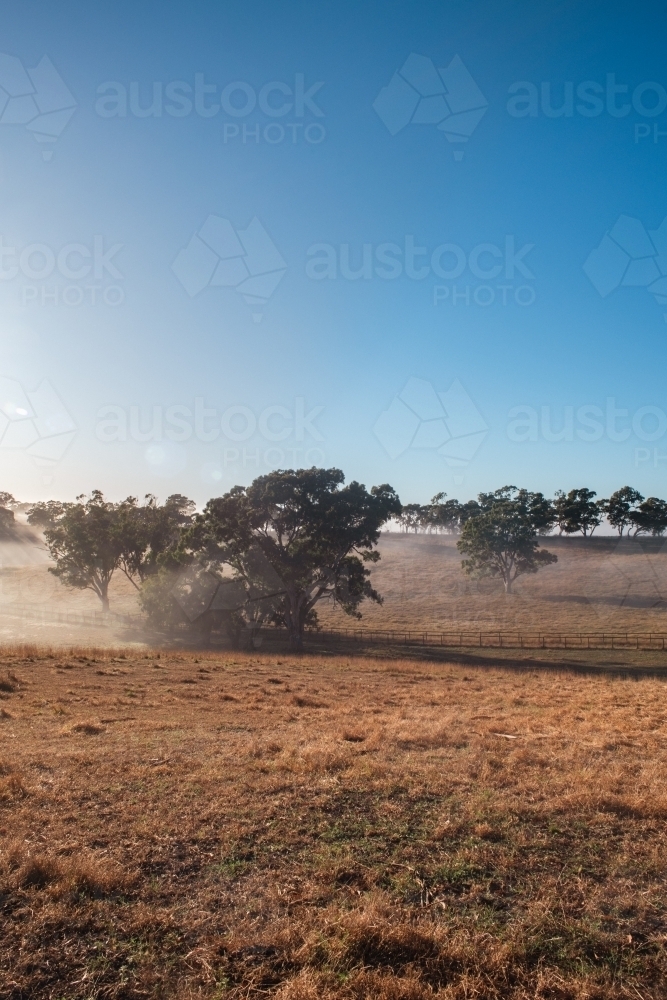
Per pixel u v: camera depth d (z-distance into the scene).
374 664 32.66
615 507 104.25
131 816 7.26
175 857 6.26
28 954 4.62
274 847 6.53
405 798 8.04
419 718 15.03
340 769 9.41
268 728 13.09
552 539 109.12
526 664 39.94
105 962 4.56
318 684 23.14
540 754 10.66
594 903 5.49
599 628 57.94
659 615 62.84
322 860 6.23
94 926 5.00
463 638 52.44
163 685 20.52
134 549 61.16
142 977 4.41
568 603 69.50
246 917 5.20
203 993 4.29
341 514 46.69
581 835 6.95
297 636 47.78
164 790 8.19
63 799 7.73
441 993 4.33
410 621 63.91
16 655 26.41
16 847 6.18
